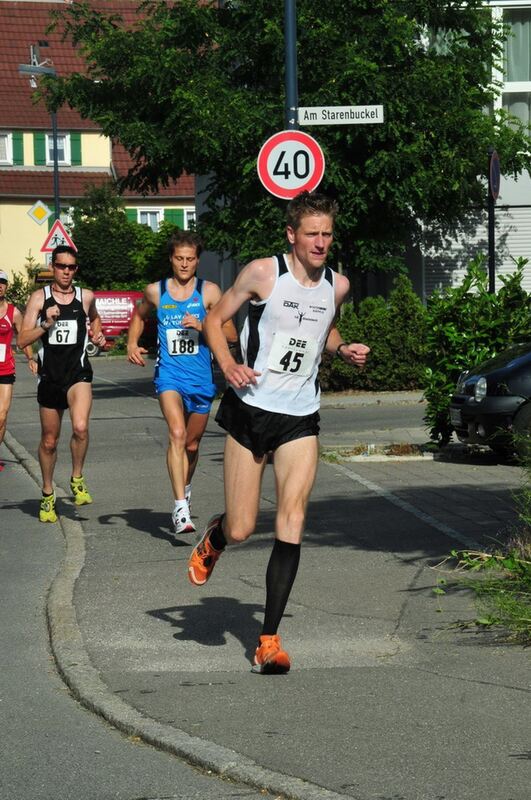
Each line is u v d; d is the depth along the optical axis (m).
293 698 9.41
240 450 10.34
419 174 38.50
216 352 10.23
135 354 16.67
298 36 37.91
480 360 24.27
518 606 11.23
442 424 24.50
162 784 7.89
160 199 112.31
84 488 19.52
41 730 9.03
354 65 37.38
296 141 20.86
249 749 8.28
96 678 10.07
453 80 39.09
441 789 7.49
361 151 39.00
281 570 10.21
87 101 41.62
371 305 41.03
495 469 22.08
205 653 10.77
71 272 18.19
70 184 112.44
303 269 10.15
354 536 15.80
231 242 39.78
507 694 9.32
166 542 16.17
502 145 39.97
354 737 8.46
